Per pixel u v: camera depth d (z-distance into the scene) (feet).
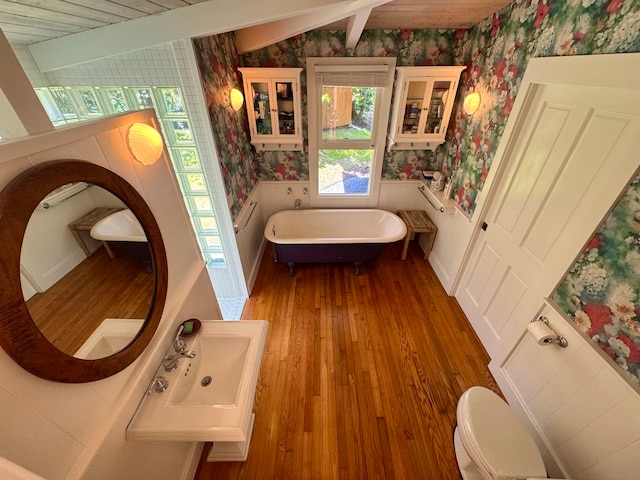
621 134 3.81
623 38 3.72
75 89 5.90
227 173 7.53
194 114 6.13
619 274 3.84
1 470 1.37
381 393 6.31
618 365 3.87
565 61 4.56
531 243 5.60
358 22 6.22
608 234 3.98
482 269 7.44
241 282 8.79
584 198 4.42
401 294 9.25
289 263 9.87
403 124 9.38
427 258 10.94
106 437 3.04
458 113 9.05
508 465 4.08
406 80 8.42
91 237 2.98
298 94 8.62
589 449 4.21
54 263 2.57
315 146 10.36
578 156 4.54
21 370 2.26
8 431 2.17
